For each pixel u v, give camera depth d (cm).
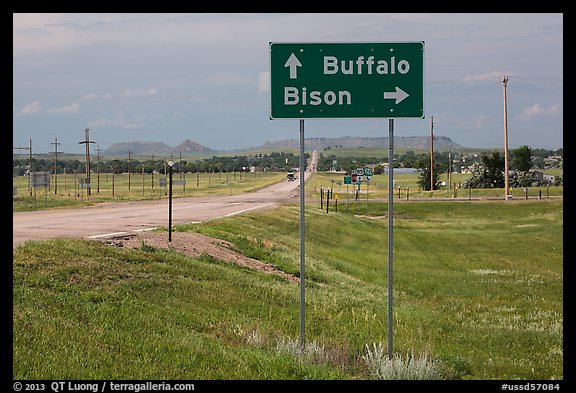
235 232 5559
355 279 4500
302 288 2045
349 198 16425
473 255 6719
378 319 2839
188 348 1870
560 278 4909
